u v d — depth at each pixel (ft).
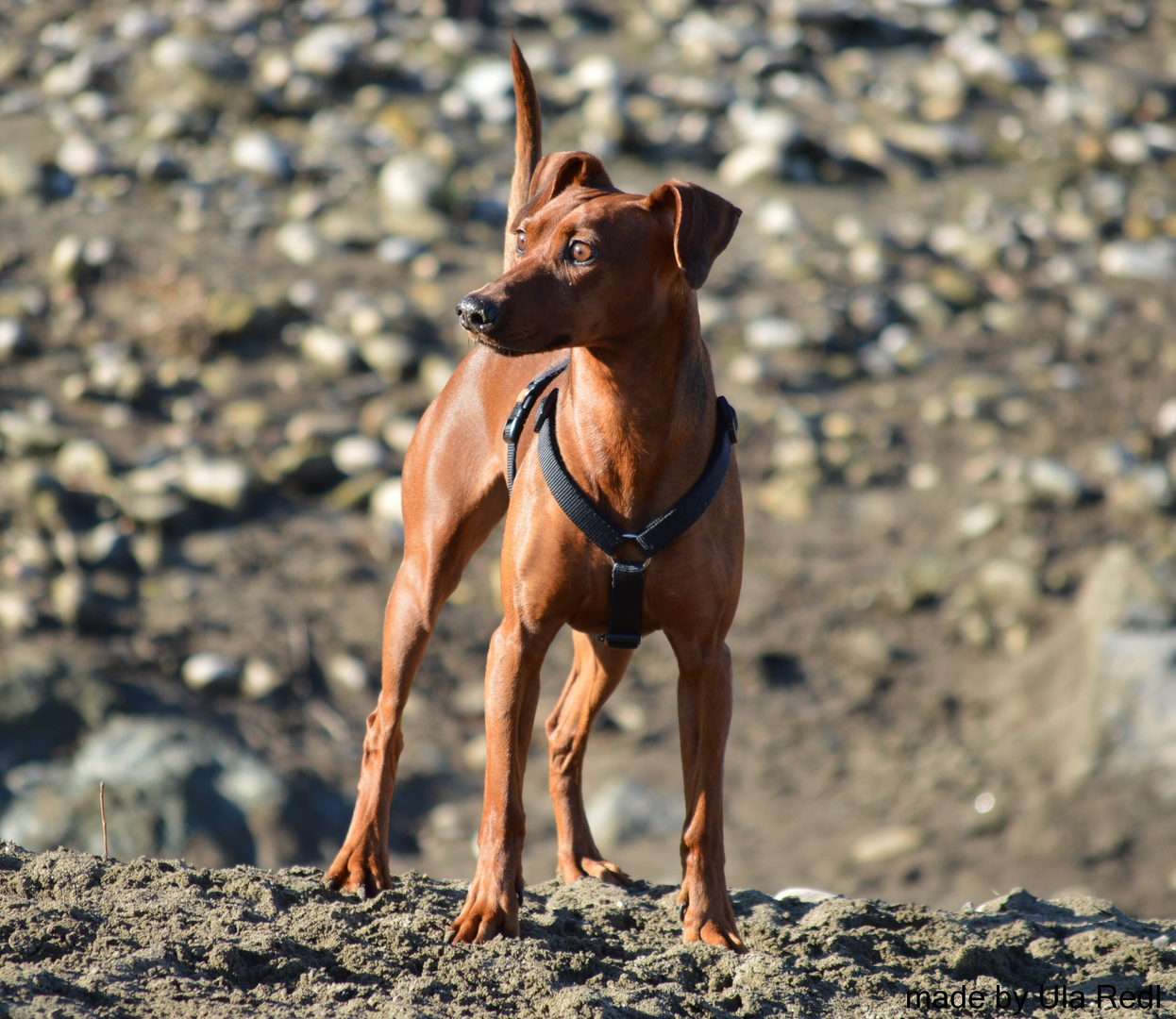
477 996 14.29
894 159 77.20
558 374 17.97
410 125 74.13
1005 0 93.71
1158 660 45.60
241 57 78.64
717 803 16.58
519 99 19.21
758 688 49.78
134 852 39.73
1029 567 53.47
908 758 46.29
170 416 57.98
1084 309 68.54
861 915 18.47
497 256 67.46
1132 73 87.61
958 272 70.28
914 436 61.00
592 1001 13.93
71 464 53.57
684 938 16.57
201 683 46.50
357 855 18.25
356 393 59.41
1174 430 61.11
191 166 71.15
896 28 88.84
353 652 49.42
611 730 46.98
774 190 73.97
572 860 20.61
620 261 15.08
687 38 84.69
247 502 54.44
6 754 41.98
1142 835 41.57
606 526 15.74
